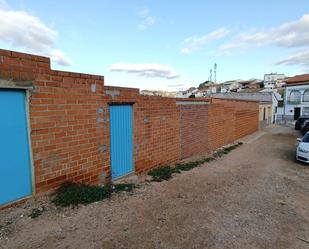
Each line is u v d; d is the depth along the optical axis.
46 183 4.20
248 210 5.04
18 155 3.79
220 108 12.98
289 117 36.91
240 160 10.50
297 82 36.19
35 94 3.91
